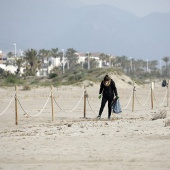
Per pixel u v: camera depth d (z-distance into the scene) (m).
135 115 48.12
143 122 37.03
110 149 23.31
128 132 30.20
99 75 155.75
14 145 25.34
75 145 24.83
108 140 26.58
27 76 195.25
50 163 20.06
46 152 22.75
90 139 27.16
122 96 93.75
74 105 67.00
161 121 36.91
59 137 28.27
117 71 160.38
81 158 21.09
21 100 78.31
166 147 23.64
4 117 47.31
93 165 19.44
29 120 43.81
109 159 20.73
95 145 24.72
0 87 122.50
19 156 21.83
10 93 102.12
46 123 40.28
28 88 116.69
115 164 19.59
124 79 155.00
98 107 62.66
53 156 21.67
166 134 28.62
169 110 53.94
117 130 31.62
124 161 20.23
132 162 19.97
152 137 27.45
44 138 27.95
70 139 27.25
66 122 40.47
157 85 183.62
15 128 36.31
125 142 25.64
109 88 44.25
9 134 31.17
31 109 59.28
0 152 23.08
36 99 81.12
